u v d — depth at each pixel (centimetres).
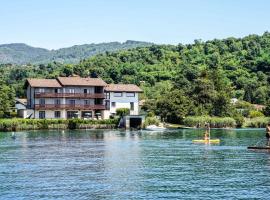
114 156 7181
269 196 4212
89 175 5312
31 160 6694
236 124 16562
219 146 8875
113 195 4256
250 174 5391
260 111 18350
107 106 16612
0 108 15588
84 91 15975
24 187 4600
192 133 12962
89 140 10375
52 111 15588
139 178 5112
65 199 4103
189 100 16850
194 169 5788
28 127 14050
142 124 14975
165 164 6253
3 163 6362
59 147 8675
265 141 9938
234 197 4172
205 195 4253
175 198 4141
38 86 15362
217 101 17412
